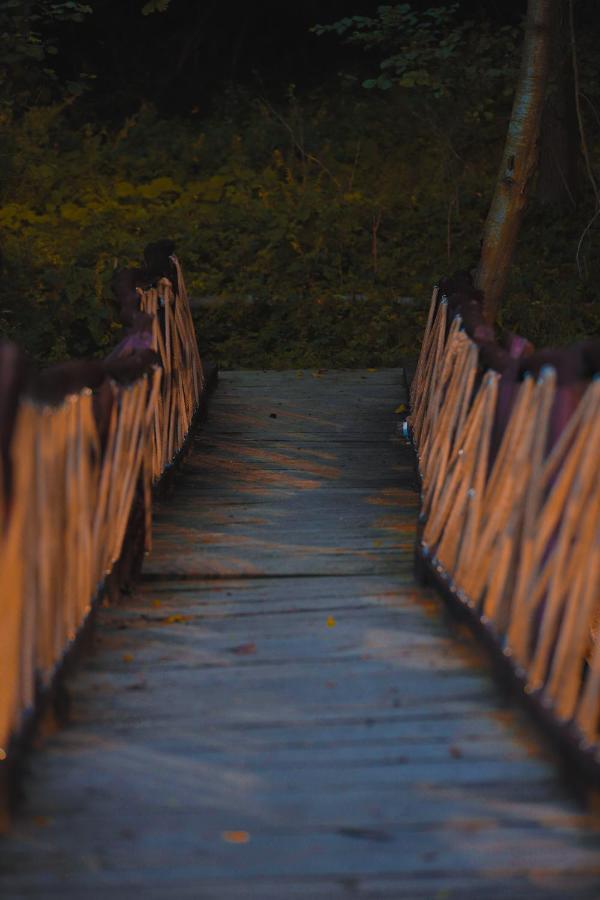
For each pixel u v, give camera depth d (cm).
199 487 1182
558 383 634
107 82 3116
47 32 3084
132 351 905
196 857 519
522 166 1455
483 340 850
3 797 542
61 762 604
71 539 671
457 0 3039
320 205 2216
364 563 933
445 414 934
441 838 534
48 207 2278
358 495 1148
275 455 1309
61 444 641
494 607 696
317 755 610
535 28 1427
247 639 775
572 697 600
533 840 532
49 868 510
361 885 499
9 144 2308
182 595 869
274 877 505
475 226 2217
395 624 800
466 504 801
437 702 672
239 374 1753
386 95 2842
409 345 1894
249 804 563
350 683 701
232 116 2867
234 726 645
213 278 2041
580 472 600
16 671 561
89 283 1870
